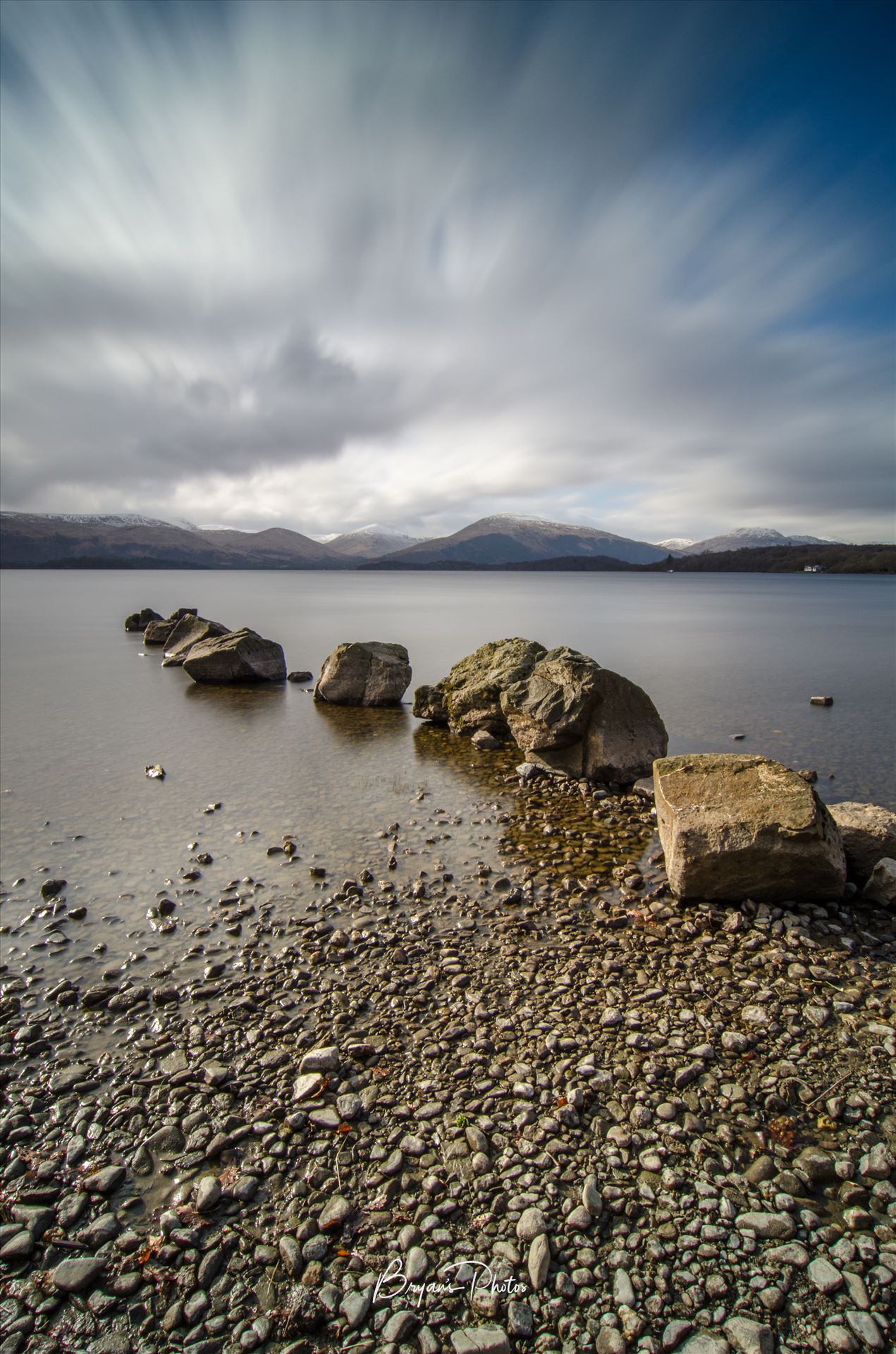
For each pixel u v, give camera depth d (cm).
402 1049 809
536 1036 828
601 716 1948
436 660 4719
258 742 2444
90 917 1154
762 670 4153
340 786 1906
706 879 1165
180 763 2155
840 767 2091
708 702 3133
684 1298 522
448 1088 743
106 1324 513
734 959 1000
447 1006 895
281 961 1009
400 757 2228
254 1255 562
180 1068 782
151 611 6719
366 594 15338
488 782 1945
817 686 3566
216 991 934
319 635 6369
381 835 1527
